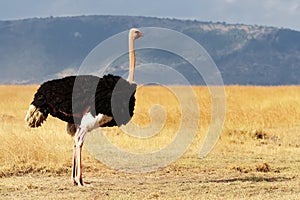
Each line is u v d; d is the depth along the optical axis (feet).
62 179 80.84
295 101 180.96
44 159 89.92
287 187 73.36
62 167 86.48
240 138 121.60
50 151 92.99
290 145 115.34
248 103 192.03
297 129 136.36
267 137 124.26
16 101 210.38
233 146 111.14
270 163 93.09
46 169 85.46
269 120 148.46
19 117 157.79
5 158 89.25
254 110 163.22
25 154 90.43
